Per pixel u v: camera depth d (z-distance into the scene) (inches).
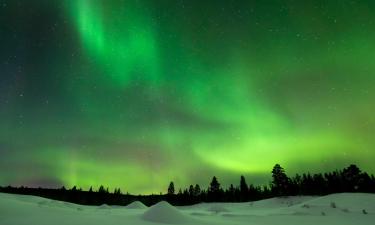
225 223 945.5
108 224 616.4
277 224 1023.0
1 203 676.7
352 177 3100.4
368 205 1727.4
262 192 3737.7
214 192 3924.7
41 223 529.0
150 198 4323.3
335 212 1558.8
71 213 762.2
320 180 3233.3
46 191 4025.6
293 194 3142.2
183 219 916.0
